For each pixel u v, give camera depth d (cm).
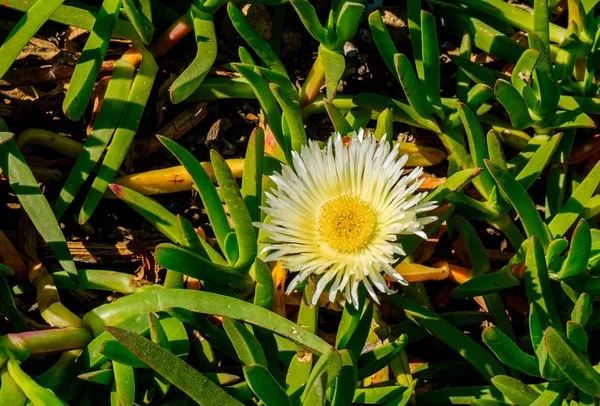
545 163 73
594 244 71
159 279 74
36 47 76
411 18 75
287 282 72
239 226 69
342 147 69
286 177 69
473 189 76
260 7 79
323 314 75
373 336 72
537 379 72
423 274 72
